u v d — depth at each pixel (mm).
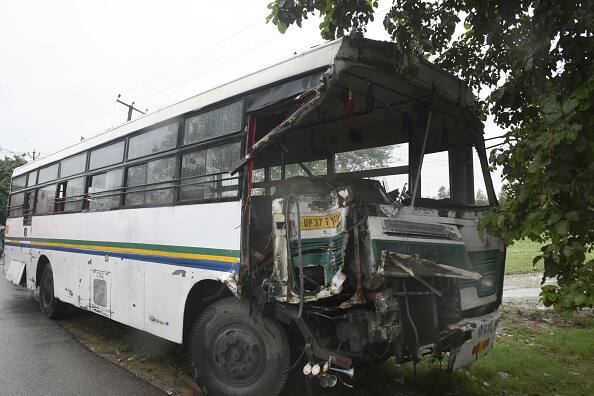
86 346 6309
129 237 5637
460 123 4898
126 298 5578
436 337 3600
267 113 4016
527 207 2879
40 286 8539
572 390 4602
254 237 4004
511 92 4109
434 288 3607
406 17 3904
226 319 4164
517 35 3961
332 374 3369
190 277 4543
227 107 4414
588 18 3080
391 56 3818
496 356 5516
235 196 4109
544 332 7004
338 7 4227
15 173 10891
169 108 5281
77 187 7383
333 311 3469
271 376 3809
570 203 2682
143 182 5566
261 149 3697
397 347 3346
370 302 3305
